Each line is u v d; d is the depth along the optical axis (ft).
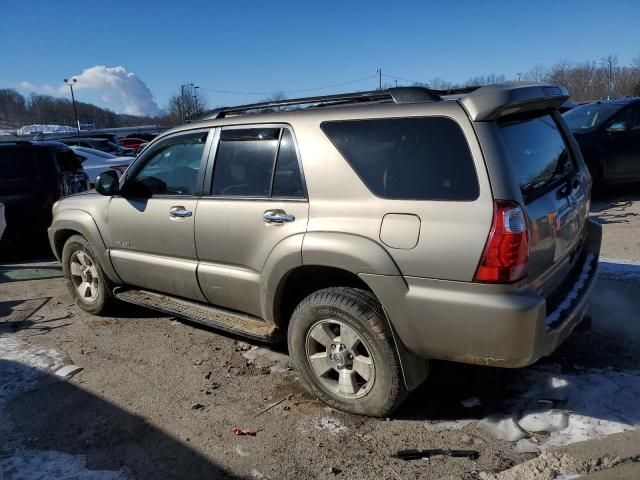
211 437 10.62
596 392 11.21
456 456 9.59
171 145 14.25
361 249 10.08
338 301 10.56
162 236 14.15
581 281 11.72
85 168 40.65
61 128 235.81
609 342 13.44
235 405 11.75
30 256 27.66
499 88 9.55
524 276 9.17
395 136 10.14
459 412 10.96
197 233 13.20
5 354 14.83
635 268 18.62
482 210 9.08
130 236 15.15
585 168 13.41
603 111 31.12
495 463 9.36
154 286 15.08
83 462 10.05
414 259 9.58
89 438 10.78
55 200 26.66
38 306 18.85
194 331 15.97
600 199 31.76
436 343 9.73
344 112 10.90
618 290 16.79
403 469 9.38
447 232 9.29
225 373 13.24
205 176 13.24
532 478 8.84
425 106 9.95
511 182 9.14
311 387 11.47
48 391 12.71
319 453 9.95
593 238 13.32
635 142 30.04
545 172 10.93
